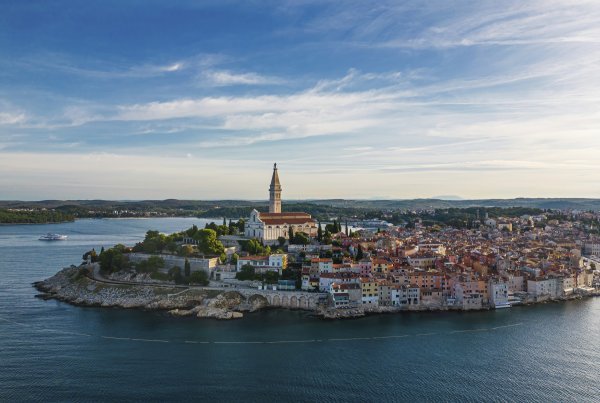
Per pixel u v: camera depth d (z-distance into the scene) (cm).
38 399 18212
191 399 18400
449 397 18800
